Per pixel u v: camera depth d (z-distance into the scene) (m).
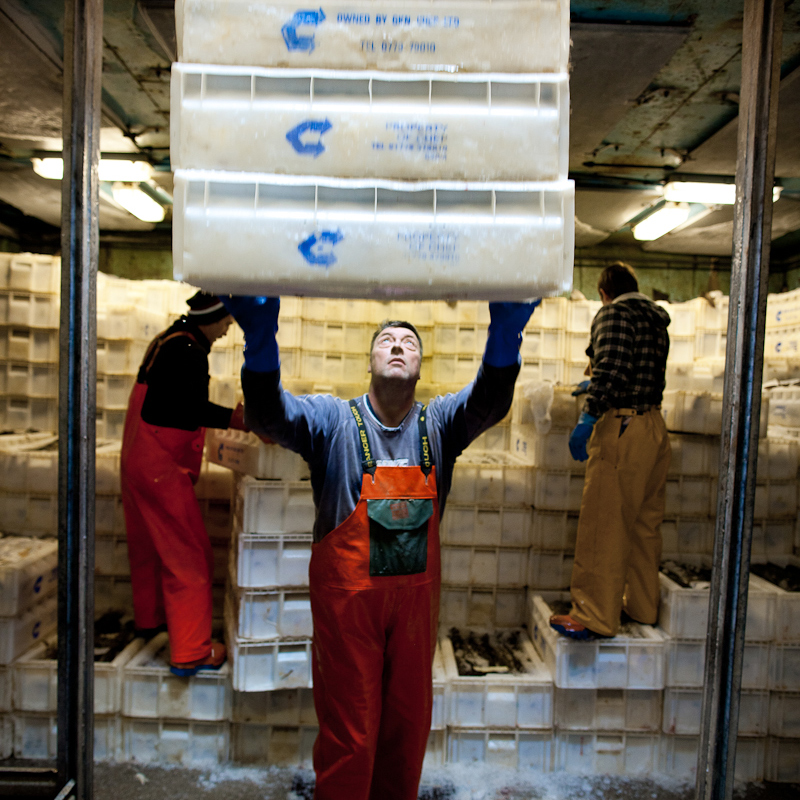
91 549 1.29
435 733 2.30
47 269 3.47
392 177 0.92
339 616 1.48
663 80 2.69
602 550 2.24
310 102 0.92
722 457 1.33
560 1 0.93
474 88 0.93
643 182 3.96
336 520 1.52
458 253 0.92
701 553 2.85
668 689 2.31
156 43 2.47
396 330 1.56
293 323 3.41
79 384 1.27
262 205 0.91
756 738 2.34
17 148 3.64
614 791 2.21
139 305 3.65
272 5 0.91
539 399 2.69
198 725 2.32
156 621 2.57
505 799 2.14
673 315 3.81
